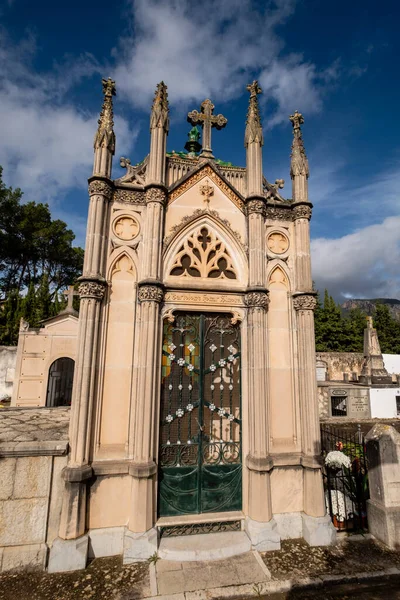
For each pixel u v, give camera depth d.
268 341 6.79
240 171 7.58
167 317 6.43
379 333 40.25
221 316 6.91
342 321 39.81
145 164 6.90
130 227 6.60
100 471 5.56
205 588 4.76
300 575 5.07
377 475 6.26
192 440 6.38
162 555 5.36
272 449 6.42
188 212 6.96
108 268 6.31
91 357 5.78
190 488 6.17
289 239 7.37
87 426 5.57
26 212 33.66
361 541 6.02
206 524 5.98
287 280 7.17
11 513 5.24
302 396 6.61
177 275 6.75
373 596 4.77
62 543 5.12
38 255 35.97
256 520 5.90
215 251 7.02
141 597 4.55
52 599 4.51
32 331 16.89
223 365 6.76
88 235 6.20
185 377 6.71
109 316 6.20
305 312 6.86
